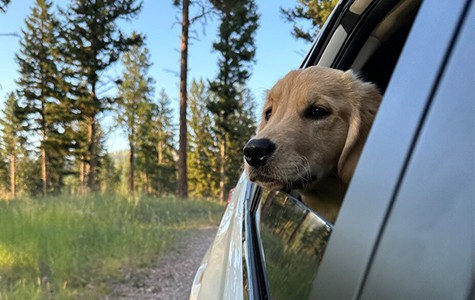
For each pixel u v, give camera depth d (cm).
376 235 16
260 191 50
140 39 590
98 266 138
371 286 15
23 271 124
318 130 41
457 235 12
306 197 44
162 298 118
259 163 40
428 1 18
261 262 36
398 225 14
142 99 1041
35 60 717
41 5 705
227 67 630
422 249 13
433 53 16
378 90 42
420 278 13
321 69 46
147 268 143
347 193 19
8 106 1030
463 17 15
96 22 556
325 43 56
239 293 35
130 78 1015
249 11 605
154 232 193
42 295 107
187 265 152
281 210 39
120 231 177
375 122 19
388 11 53
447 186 13
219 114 668
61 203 206
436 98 15
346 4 52
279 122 42
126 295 119
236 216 57
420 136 15
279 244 34
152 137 1133
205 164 1186
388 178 16
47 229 155
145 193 296
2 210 177
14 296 103
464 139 13
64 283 118
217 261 51
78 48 563
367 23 55
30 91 722
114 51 588
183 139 389
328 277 19
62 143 698
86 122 653
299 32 488
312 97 42
